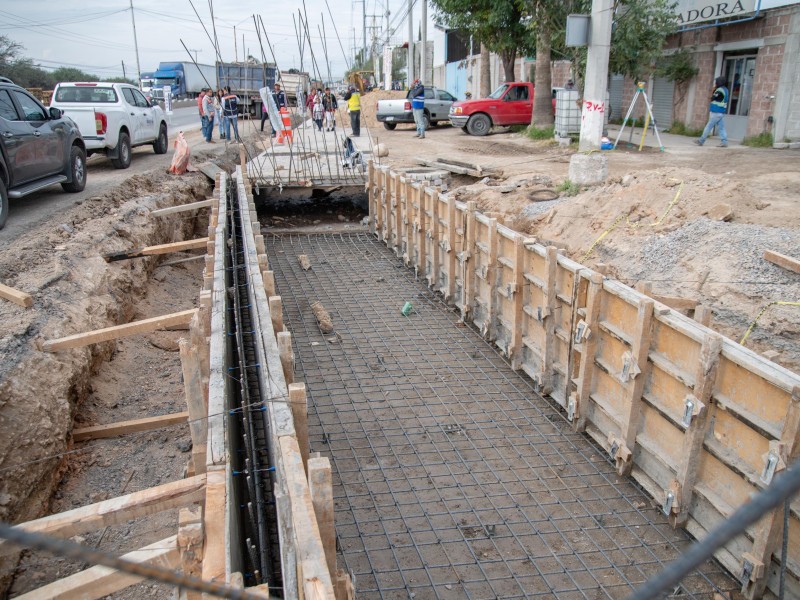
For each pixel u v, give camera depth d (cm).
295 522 229
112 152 1263
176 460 477
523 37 1934
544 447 503
